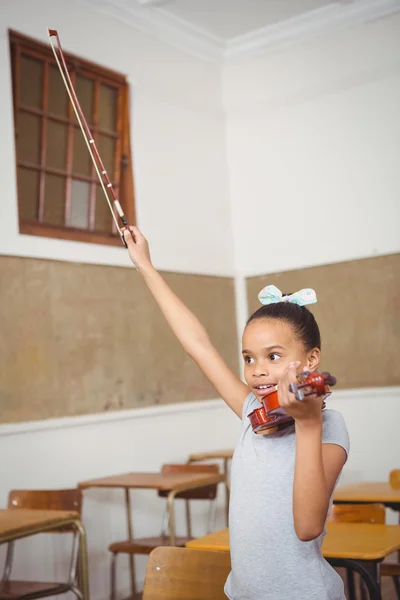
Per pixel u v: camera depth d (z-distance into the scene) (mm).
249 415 1495
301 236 5910
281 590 1431
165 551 1958
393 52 5504
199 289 5793
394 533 2676
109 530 4766
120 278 5109
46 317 4570
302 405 1174
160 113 5637
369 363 5578
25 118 4684
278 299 1589
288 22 5746
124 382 5027
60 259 4684
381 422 5496
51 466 4453
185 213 5758
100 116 5242
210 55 6078
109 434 4855
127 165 5367
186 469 4637
